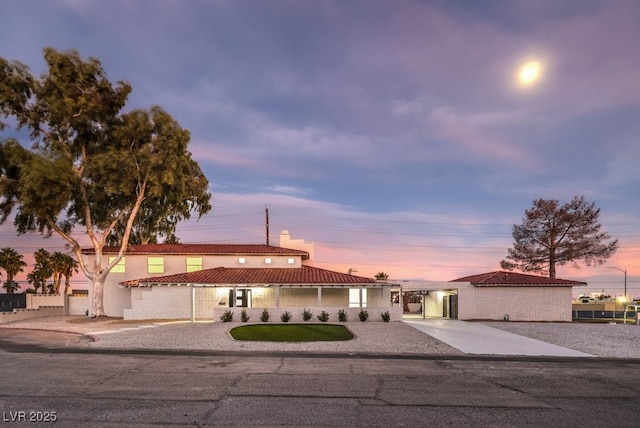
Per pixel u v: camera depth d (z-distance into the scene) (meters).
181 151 30.28
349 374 11.69
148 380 10.66
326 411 8.07
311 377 11.21
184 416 7.66
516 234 46.12
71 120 29.45
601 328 24.86
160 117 29.31
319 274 31.00
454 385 10.45
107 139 31.08
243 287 29.48
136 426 7.11
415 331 21.95
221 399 8.86
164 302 29.20
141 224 40.88
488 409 8.34
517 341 19.20
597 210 43.09
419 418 7.71
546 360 14.72
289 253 34.25
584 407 8.56
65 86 28.59
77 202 29.42
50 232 29.91
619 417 7.92
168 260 33.28
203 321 26.97
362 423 7.41
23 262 63.25
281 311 26.02
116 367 12.44
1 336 21.27
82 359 13.88
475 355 15.63
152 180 29.06
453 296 30.86
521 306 29.73
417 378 11.26
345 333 20.94
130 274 32.88
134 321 27.86
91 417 7.55
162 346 17.12
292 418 7.62
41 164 25.53
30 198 25.27
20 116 28.72
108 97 30.50
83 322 28.05
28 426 7.06
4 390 9.49
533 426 7.36
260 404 8.51
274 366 12.80
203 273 30.47
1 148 26.44
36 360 13.66
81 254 31.33
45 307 33.66
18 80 27.62
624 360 14.94
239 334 20.36
